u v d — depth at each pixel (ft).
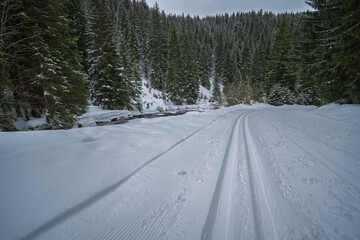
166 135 16.06
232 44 206.39
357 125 18.43
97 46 56.29
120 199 6.41
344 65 25.44
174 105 96.32
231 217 5.62
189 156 11.22
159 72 109.91
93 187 6.84
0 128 23.63
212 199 6.63
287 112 40.19
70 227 4.91
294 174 8.53
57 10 28.53
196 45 170.81
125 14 144.36
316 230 4.98
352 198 6.44
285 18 93.45
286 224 5.25
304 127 20.30
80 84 34.17
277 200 6.46
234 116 34.19
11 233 4.41
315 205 6.10
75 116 35.63
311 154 11.21
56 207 5.52
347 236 4.73
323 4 30.78
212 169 9.35
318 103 53.21
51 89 27.17
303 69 39.47
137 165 9.28
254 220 5.47
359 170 8.68
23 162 7.37
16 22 25.26
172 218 5.59
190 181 8.02
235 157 11.11
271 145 13.64
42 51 26.20
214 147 13.34
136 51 110.42
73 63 33.40
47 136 11.51
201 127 21.47
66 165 7.92
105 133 14.52
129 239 4.70
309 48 37.91
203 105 99.96
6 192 5.59
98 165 8.56
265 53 163.94
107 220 5.34
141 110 74.79
